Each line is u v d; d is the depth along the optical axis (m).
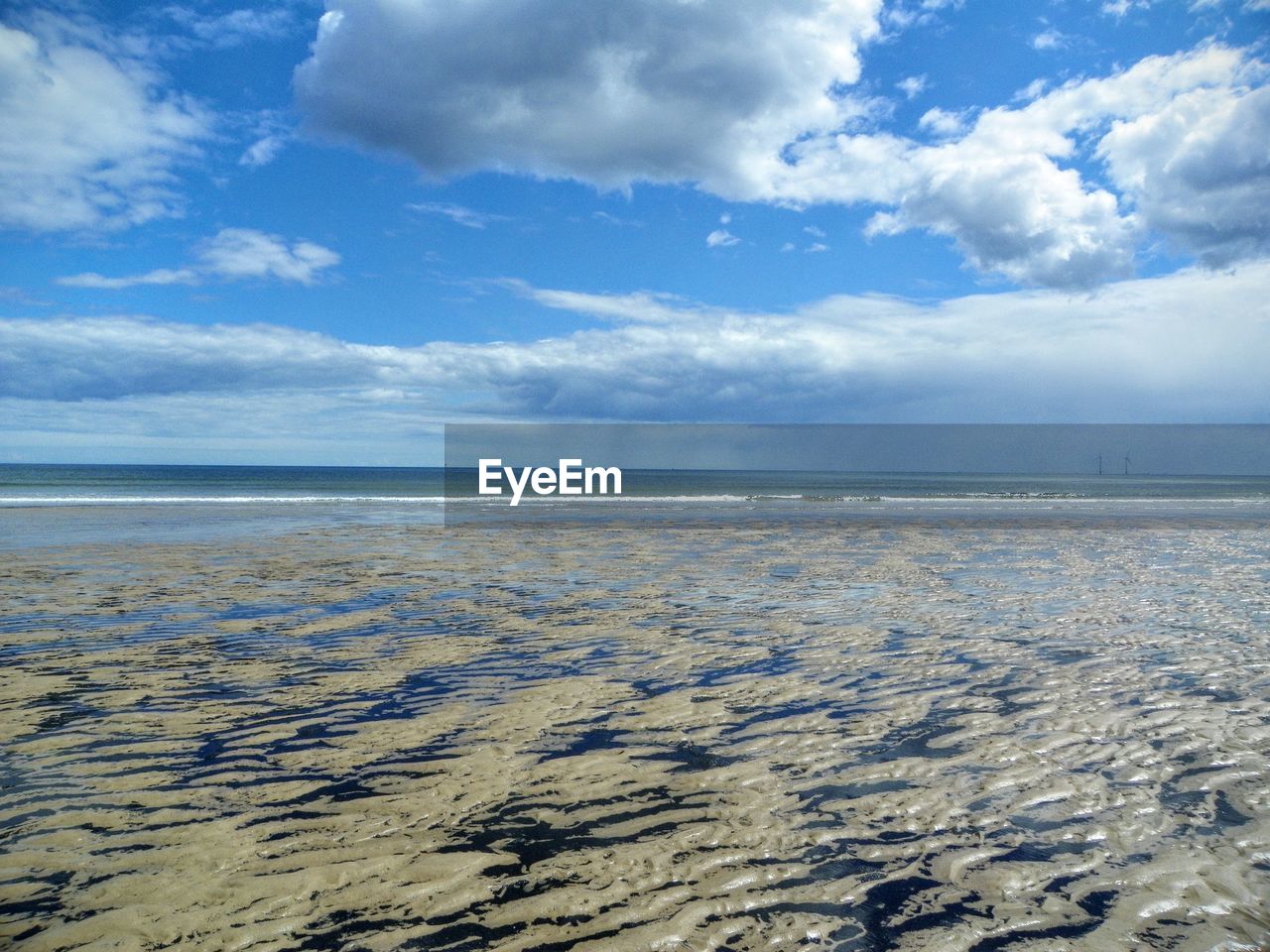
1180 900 3.12
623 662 7.02
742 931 2.91
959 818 3.88
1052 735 5.12
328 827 3.76
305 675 6.50
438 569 13.03
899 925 2.96
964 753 4.80
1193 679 6.48
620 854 3.51
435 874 3.32
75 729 5.15
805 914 3.03
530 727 5.27
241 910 3.03
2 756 4.67
